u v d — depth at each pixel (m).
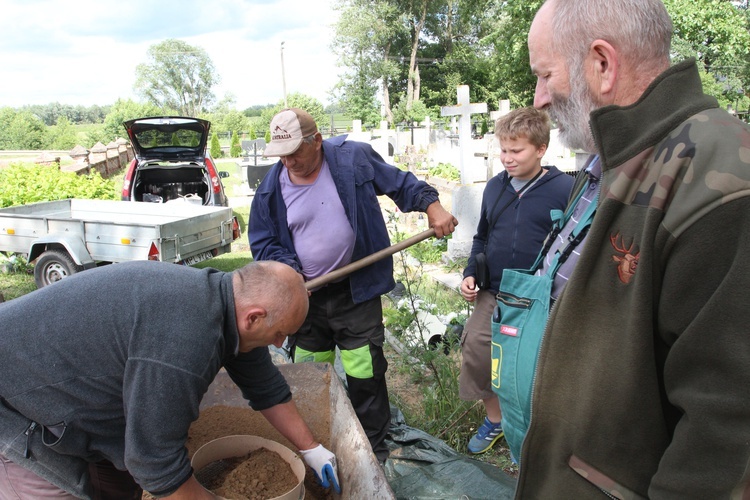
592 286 1.21
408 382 4.17
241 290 1.71
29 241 6.41
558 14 1.26
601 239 1.18
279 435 2.71
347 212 2.82
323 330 3.06
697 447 0.99
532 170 2.82
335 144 2.90
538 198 2.78
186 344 1.59
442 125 26.72
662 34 1.17
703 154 1.01
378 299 3.02
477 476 2.72
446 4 46.12
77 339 1.64
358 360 2.98
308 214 2.81
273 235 2.92
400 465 2.99
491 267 2.91
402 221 8.83
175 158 9.21
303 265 2.90
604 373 1.18
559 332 1.26
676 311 1.04
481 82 46.03
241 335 1.74
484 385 3.06
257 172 14.30
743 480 0.95
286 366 2.88
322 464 2.31
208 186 9.18
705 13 16.97
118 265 1.78
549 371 1.29
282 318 1.73
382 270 2.97
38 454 1.74
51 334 1.65
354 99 46.25
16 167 9.05
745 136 1.00
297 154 2.65
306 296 1.80
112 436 1.83
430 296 5.31
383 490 1.88
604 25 1.18
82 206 7.79
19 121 49.62
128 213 7.54
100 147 18.77
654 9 1.16
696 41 17.89
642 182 1.12
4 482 1.80
